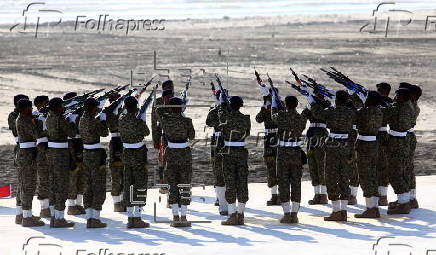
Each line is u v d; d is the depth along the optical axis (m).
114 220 42.06
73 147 40.56
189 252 33.81
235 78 98.38
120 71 103.50
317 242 35.75
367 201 41.56
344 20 158.25
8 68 106.69
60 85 95.31
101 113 40.69
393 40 129.12
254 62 109.69
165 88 45.75
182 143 40.06
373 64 107.56
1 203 47.66
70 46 126.38
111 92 43.59
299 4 191.12
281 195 40.59
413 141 43.34
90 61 111.81
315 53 117.69
